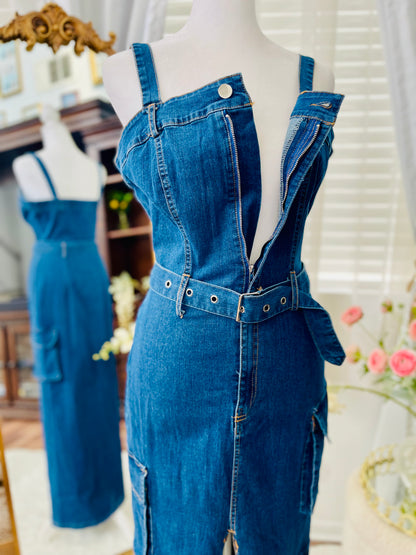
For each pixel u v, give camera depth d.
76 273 1.51
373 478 1.30
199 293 0.74
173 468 0.79
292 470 0.82
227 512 0.78
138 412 0.81
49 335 1.51
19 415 2.71
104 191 2.29
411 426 1.45
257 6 1.43
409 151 1.29
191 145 0.70
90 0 1.28
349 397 1.67
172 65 0.77
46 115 1.56
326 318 0.82
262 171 0.77
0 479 0.97
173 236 0.78
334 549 1.64
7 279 2.77
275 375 0.77
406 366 1.07
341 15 1.40
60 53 2.32
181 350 0.75
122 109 0.79
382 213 1.54
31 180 1.47
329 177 1.54
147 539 0.83
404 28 1.21
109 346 1.58
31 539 1.69
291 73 0.82
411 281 1.44
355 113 1.48
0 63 2.42
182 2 1.43
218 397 0.75
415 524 1.10
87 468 1.60
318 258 1.53
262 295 0.74
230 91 0.69
